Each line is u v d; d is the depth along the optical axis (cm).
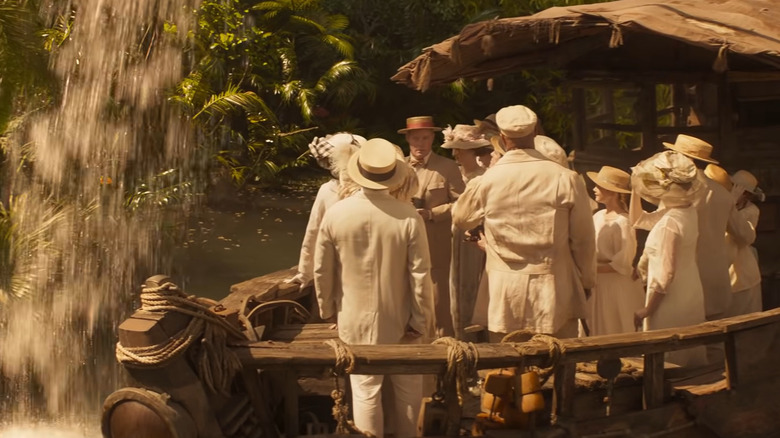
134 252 1227
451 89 1919
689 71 817
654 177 562
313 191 1834
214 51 1636
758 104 834
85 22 1370
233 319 520
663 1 711
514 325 545
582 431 500
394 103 2062
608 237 615
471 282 689
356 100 2077
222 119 1638
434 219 641
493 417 494
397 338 507
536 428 488
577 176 539
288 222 1562
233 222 1527
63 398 870
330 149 577
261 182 1783
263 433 481
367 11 2092
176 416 433
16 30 962
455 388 469
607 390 519
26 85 1009
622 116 855
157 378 436
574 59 836
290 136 1802
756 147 801
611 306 620
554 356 479
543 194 534
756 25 634
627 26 634
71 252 1122
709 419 528
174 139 1472
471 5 1931
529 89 1945
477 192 554
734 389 535
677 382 566
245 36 1677
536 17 703
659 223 564
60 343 966
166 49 1498
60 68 1294
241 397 471
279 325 634
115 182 1324
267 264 1315
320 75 1973
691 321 572
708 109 820
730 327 526
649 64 839
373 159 502
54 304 1004
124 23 1407
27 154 1227
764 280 800
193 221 1501
